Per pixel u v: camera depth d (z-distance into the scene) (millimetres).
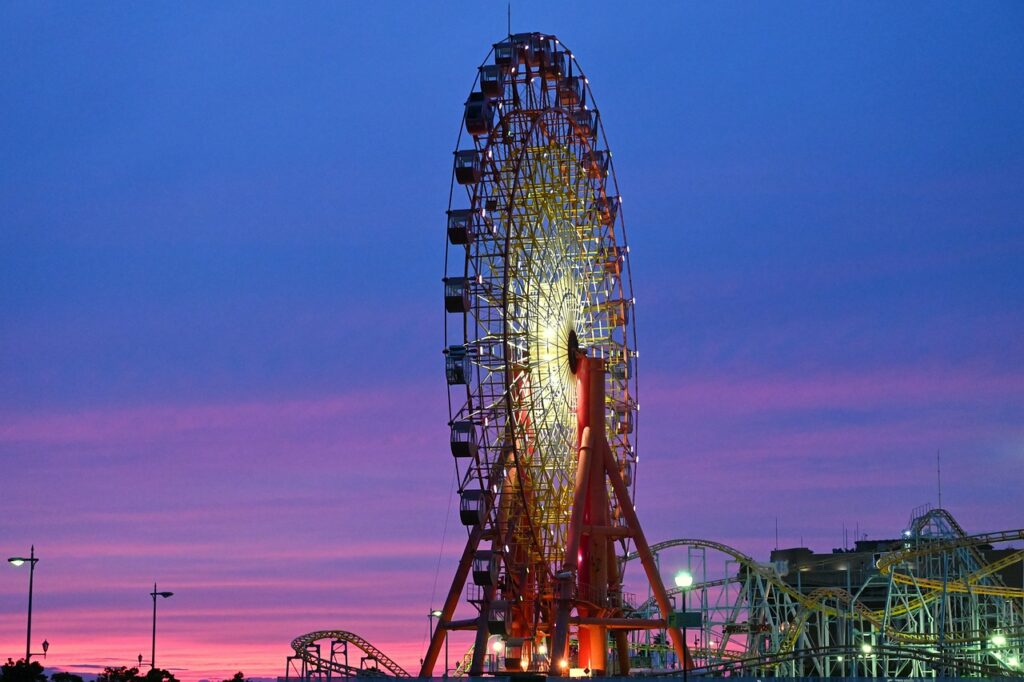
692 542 181625
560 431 120750
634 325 133250
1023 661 166000
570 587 113875
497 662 131250
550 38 128375
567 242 126312
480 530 115375
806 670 183125
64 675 132250
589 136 132000
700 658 180000
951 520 176250
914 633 164750
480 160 116438
